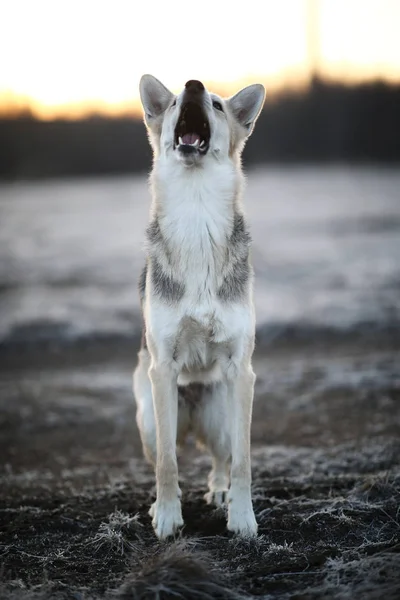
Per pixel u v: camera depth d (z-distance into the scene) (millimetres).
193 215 4812
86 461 7430
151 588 3773
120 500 5496
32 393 10031
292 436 7738
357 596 3629
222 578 3932
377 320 13391
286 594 3771
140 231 24344
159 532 4621
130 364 11773
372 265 17953
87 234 24125
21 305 15406
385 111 44844
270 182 37000
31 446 8008
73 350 12797
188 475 6535
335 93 45312
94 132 41469
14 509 5332
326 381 9703
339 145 45031
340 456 6613
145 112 5484
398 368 10109
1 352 12719
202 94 4918
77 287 17000
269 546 4398
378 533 4508
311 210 26844
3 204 32156
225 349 4844
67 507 5332
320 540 4496
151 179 5219
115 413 9102
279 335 13023
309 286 16156
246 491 4688
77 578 4152
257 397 9352
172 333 4789
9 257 20703
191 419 5512
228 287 4773
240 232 5020
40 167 41219
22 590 3936
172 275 4793
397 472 5660
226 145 5059
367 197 29812
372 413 8266
